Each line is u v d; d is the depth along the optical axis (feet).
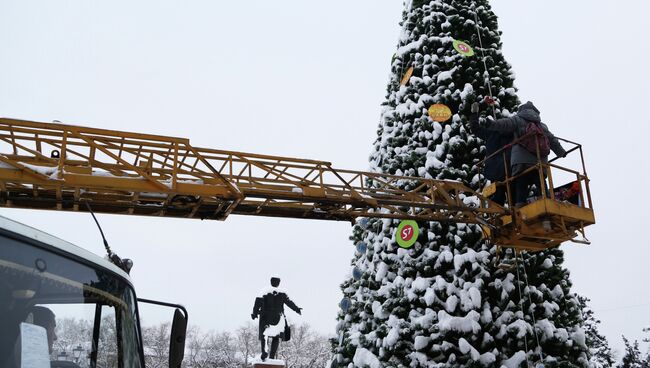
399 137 40.78
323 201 30.14
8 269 9.43
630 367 99.55
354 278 43.37
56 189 25.49
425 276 36.50
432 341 34.32
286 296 57.26
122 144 26.11
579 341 36.42
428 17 43.11
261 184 29.53
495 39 43.52
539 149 31.48
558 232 32.01
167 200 27.07
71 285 10.82
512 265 34.76
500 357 34.47
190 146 26.43
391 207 32.27
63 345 10.41
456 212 33.99
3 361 9.01
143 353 13.03
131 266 13.88
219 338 182.60
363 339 38.09
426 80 40.98
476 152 38.91
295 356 143.74
